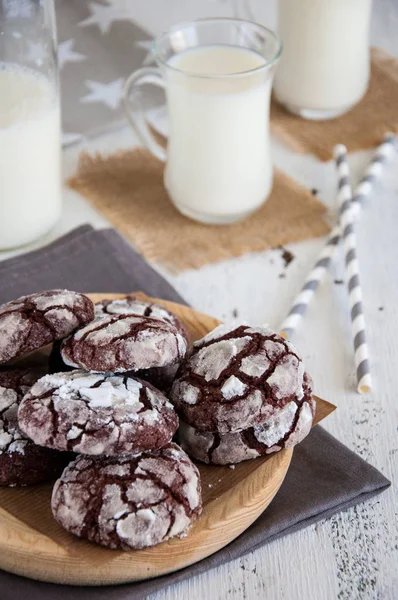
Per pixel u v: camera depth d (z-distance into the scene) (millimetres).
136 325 495
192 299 631
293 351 504
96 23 856
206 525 473
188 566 480
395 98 775
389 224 682
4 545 463
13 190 633
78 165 724
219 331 518
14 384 513
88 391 476
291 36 731
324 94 744
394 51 830
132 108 691
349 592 484
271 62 636
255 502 485
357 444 548
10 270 631
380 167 705
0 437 492
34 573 471
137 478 467
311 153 735
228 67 662
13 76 622
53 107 637
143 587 471
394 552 499
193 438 499
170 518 462
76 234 656
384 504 519
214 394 489
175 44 665
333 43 723
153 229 676
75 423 467
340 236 658
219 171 654
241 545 487
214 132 641
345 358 595
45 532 469
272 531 493
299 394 504
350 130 749
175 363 509
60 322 500
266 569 492
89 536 461
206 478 495
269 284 643
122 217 684
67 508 464
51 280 628
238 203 667
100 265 638
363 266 652
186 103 639
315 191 708
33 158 630
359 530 507
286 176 714
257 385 488
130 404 475
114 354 482
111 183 711
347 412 564
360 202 682
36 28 615
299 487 513
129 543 458
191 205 671
